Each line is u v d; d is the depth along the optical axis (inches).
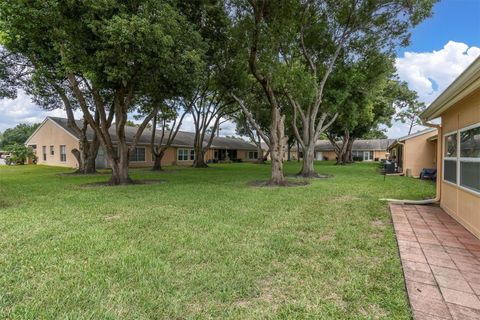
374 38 444.1
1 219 193.0
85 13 248.2
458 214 187.6
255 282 103.3
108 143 401.7
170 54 273.7
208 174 571.5
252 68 360.5
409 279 103.4
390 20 419.8
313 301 90.7
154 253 130.6
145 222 185.8
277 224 182.2
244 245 141.9
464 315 80.8
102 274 108.7
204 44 321.7
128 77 274.5
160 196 290.8
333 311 84.8
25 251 132.6
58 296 92.5
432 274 107.3
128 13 254.5
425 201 247.4
